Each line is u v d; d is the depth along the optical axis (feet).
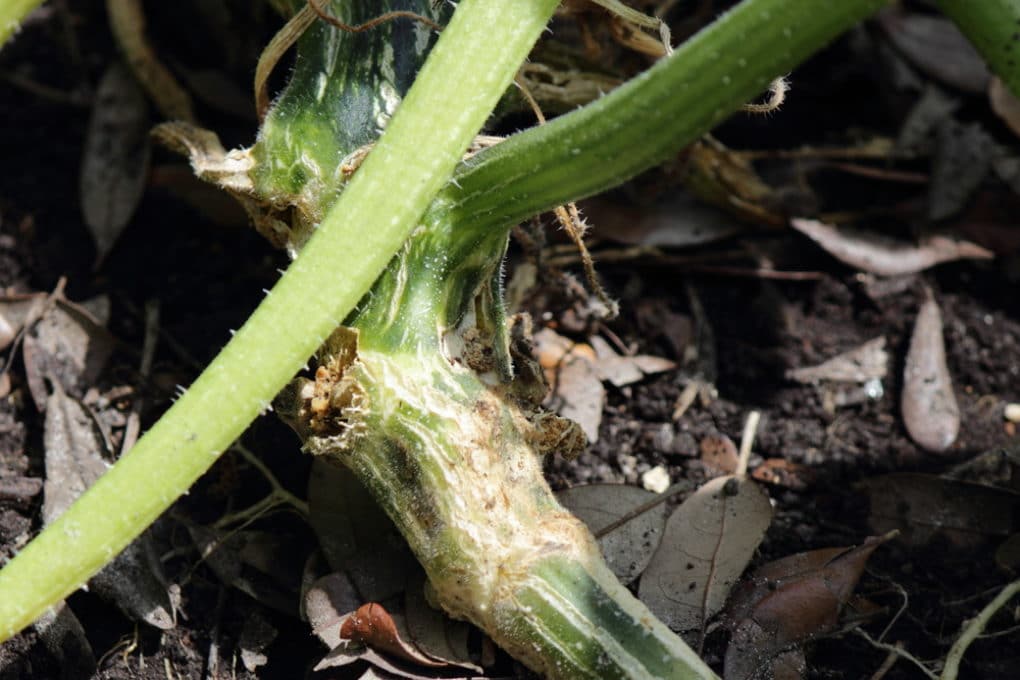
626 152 1.71
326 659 1.87
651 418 2.18
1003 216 2.35
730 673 1.90
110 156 2.40
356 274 1.74
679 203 2.36
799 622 1.92
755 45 1.65
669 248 2.35
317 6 1.83
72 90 2.52
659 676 1.78
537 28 1.75
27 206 2.38
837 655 1.94
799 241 2.35
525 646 1.82
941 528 2.05
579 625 1.80
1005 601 1.94
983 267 2.35
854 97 2.52
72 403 2.12
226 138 2.42
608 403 2.20
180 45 2.52
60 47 2.57
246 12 2.45
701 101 1.68
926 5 2.53
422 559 1.83
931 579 2.01
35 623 1.94
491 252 1.85
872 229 2.37
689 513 1.99
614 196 2.34
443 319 1.85
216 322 2.26
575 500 2.01
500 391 1.86
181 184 2.36
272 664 1.94
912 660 1.91
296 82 1.91
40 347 2.19
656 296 2.31
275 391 1.75
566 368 2.20
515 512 1.84
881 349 2.27
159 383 2.19
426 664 1.87
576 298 2.23
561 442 1.89
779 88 1.87
